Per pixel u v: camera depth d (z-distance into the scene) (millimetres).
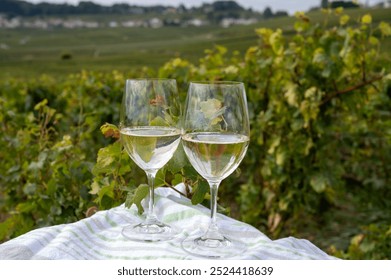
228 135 1300
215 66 5250
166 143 1386
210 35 88375
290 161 4527
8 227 2945
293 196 4570
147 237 1332
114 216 1508
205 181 1602
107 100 5891
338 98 4113
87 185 2715
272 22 75000
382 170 5543
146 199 1622
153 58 53312
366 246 3697
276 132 4613
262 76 4594
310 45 4133
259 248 1241
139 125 1420
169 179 1902
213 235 1316
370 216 5789
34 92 7441
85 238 1326
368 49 3977
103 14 138500
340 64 3898
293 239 1373
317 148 4359
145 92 1432
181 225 1487
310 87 4094
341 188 4707
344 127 5176
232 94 1308
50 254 1193
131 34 110750
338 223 5633
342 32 3898
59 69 46812
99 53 75188
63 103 7027
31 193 2916
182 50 59875
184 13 134750
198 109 1293
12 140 3715
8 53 76938
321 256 1313
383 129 5184
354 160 5488
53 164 2869
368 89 4289
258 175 5008
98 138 5055
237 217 5668
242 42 55219
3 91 7484
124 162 1972
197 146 1265
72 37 108188
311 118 4230
